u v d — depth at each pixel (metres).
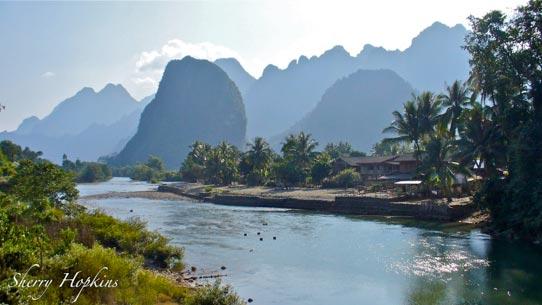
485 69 50.72
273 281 26.81
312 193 81.12
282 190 93.25
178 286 22.05
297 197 74.75
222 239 42.12
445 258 31.84
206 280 26.75
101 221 32.75
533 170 39.59
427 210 52.72
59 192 36.22
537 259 30.83
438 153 58.78
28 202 29.59
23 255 14.84
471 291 24.03
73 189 37.19
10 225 14.90
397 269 29.11
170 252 30.42
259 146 119.62
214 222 55.16
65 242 17.94
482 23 48.84
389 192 70.31
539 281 25.58
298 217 59.41
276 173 103.94
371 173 95.75
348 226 49.47
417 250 34.88
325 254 34.31
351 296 23.88
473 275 27.14
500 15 47.62
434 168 58.69
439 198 60.47
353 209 62.66
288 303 22.81
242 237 43.19
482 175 65.06
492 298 22.83
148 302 17.50
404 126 71.25
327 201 67.12
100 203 86.94
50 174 34.97
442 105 67.00
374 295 23.95
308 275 28.16
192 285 24.91
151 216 62.72
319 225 50.88
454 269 28.72
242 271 29.30
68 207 35.34
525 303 22.02
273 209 71.75
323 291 24.78
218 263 31.69
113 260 18.27
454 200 57.28
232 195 85.69
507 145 48.91
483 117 53.72
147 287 19.09
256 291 24.84
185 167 167.88
